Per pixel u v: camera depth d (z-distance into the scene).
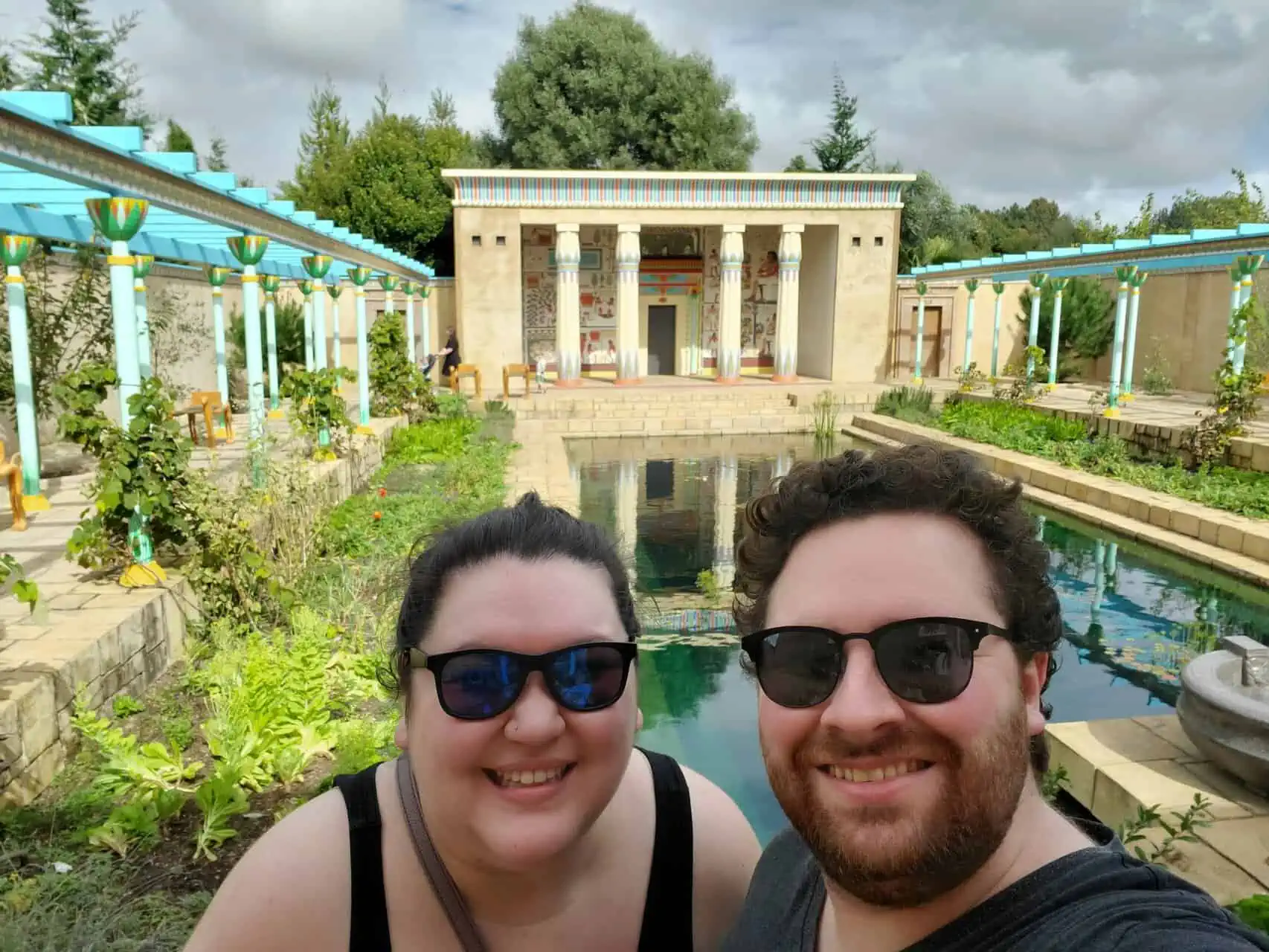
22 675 4.04
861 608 1.01
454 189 19.72
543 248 22.36
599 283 22.75
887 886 0.97
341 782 1.36
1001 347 23.31
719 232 22.83
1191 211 26.12
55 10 18.77
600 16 27.28
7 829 3.47
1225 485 10.18
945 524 1.05
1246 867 3.30
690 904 1.42
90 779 3.98
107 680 4.58
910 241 29.19
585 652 1.21
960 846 0.95
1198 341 19.05
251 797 3.83
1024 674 1.10
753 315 23.44
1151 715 5.21
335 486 9.05
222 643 5.18
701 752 4.64
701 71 26.62
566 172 19.72
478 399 18.81
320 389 9.70
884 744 0.98
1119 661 6.16
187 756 4.19
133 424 5.44
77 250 10.38
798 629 1.04
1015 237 30.38
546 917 1.30
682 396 19.16
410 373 14.76
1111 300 22.11
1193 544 8.70
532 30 27.12
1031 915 0.94
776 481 1.19
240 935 1.22
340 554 7.34
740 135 27.19
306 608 5.11
